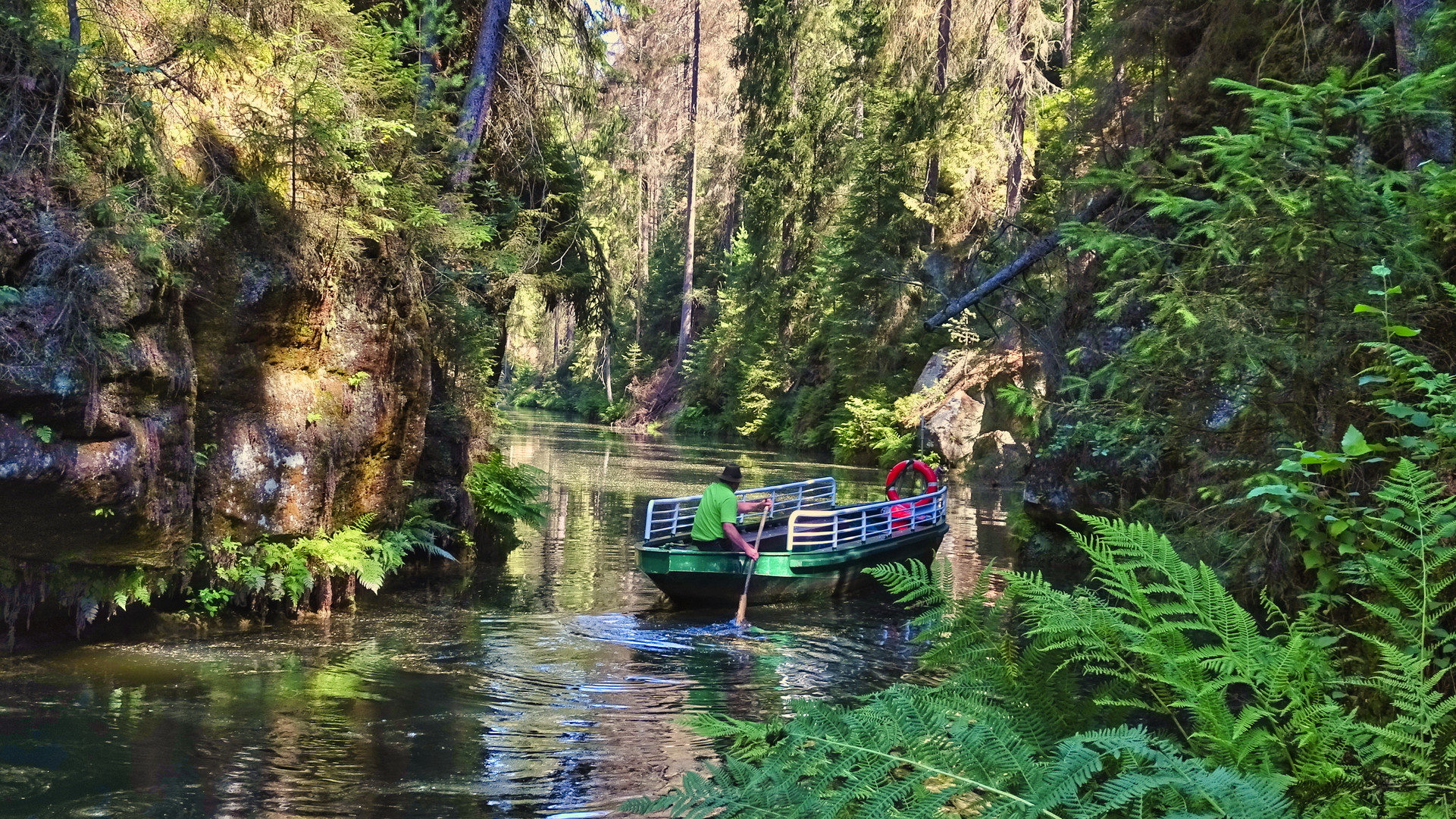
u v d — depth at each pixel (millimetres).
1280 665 2430
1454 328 3979
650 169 57969
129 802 4742
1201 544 5383
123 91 7633
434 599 10516
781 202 42375
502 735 6109
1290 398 4785
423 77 11938
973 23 26188
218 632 8383
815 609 11164
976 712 2508
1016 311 12898
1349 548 3066
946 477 28703
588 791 5160
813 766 2277
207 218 7766
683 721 2820
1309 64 7234
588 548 14695
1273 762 2350
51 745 5457
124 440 7000
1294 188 4305
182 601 8461
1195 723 2656
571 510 18828
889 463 31406
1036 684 2775
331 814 4711
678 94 57281
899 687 2508
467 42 14555
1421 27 4629
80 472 6699
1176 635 2625
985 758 2176
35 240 6621
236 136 8734
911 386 35375
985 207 29281
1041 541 14422
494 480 14445
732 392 50312
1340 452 4188
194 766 5273
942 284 21109
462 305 12000
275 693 6750
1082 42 11102
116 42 7918
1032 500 14234
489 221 12531
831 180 40781
